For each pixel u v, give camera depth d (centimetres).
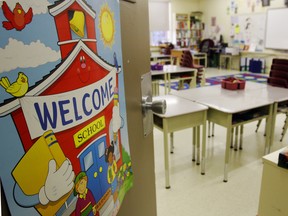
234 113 214
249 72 776
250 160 261
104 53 58
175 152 283
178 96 253
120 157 70
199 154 257
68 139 46
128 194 81
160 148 293
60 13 42
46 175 41
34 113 39
